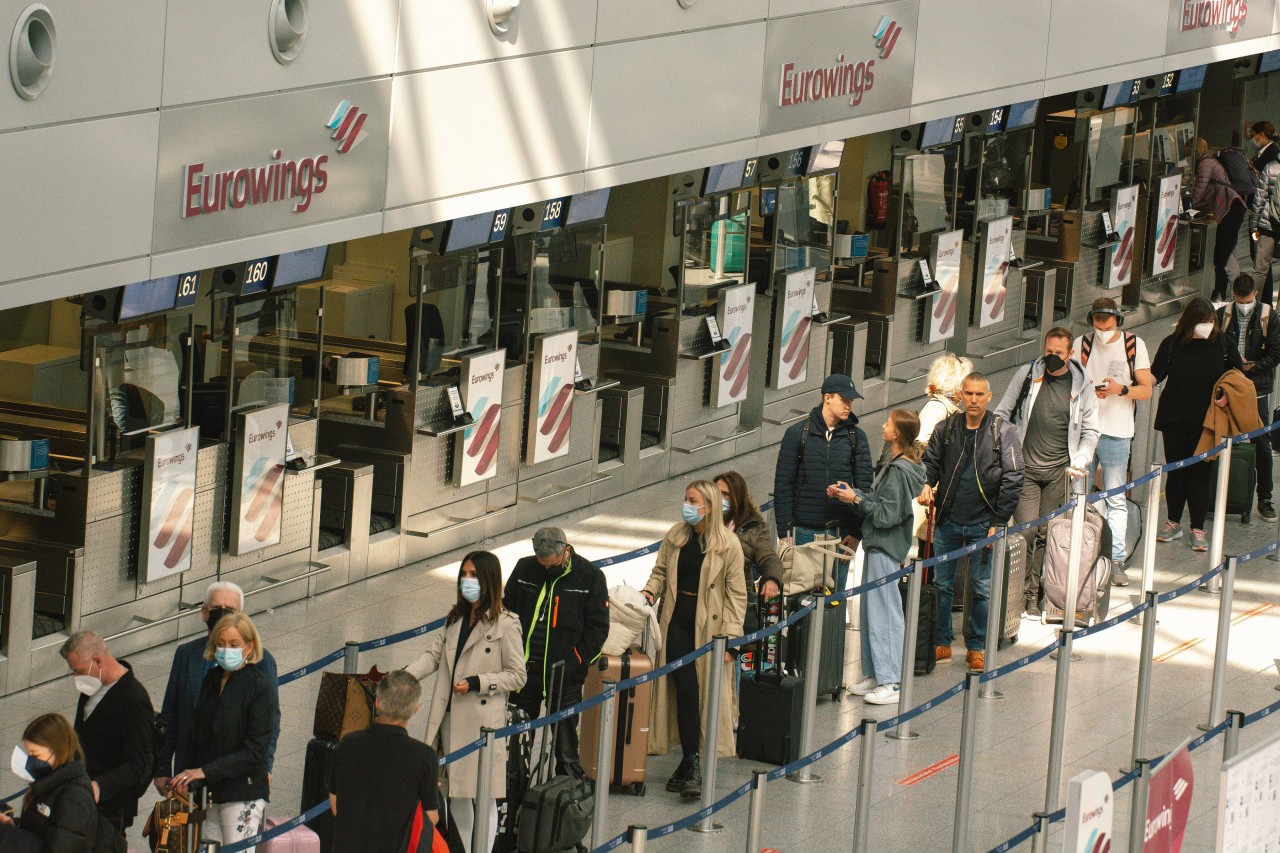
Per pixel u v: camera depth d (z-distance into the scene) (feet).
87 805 53.83
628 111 103.14
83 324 82.23
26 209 69.92
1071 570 92.94
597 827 67.21
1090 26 144.15
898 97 125.49
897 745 81.20
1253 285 113.09
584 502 114.32
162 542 86.38
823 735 81.56
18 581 80.23
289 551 95.45
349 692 66.23
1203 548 109.29
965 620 90.79
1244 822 59.88
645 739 74.08
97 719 59.41
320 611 94.84
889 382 135.64
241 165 80.02
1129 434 100.89
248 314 90.27
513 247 105.81
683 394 119.85
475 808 64.90
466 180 93.40
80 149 71.97
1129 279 157.79
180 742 62.69
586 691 74.02
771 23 112.37
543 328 108.68
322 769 65.98
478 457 104.99
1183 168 163.22
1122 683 89.66
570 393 110.22
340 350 108.47
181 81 76.23
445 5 89.97
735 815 73.51
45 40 69.41
